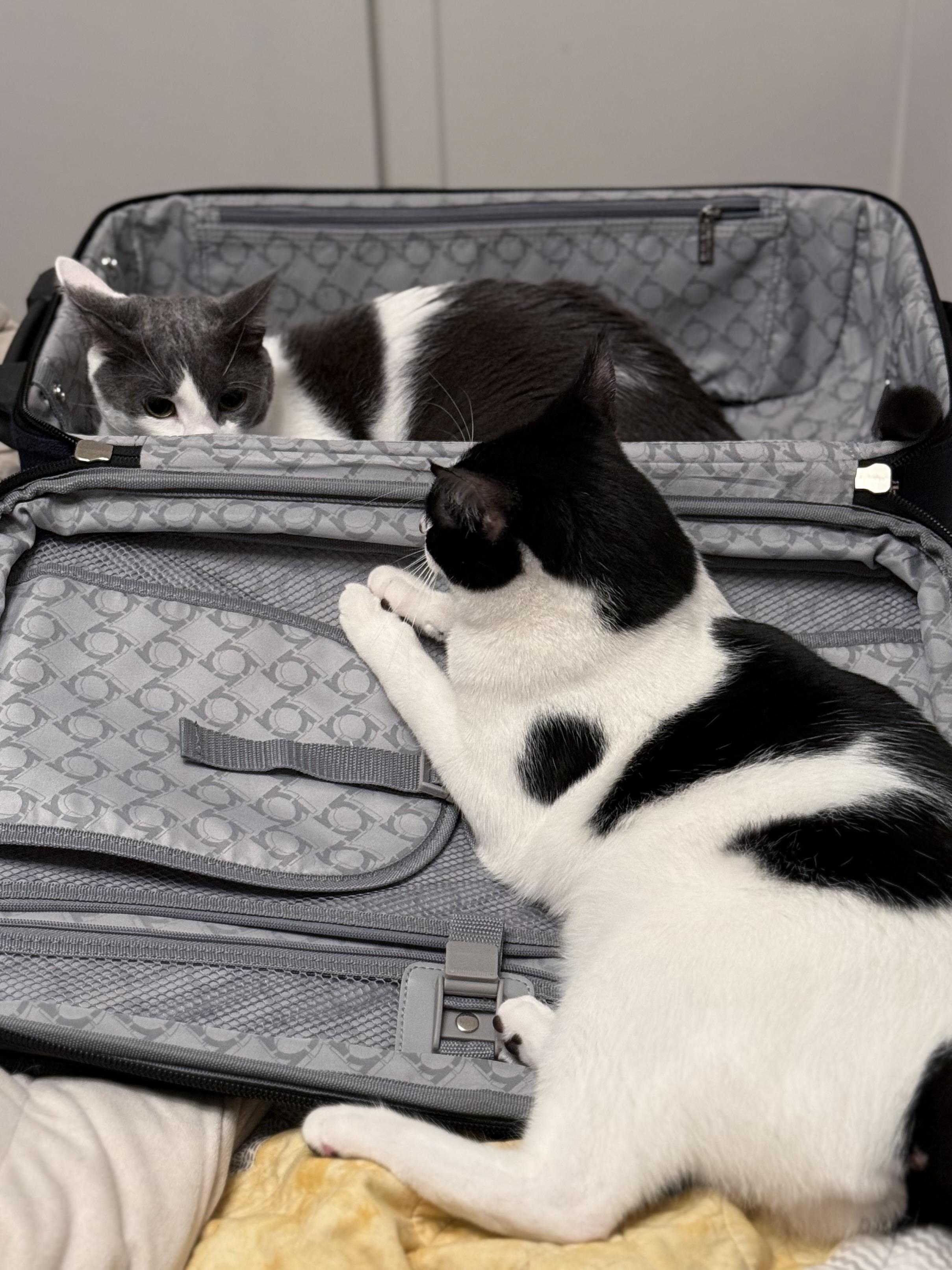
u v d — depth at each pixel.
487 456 0.93
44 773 0.95
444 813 1.02
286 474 1.02
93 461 1.02
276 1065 0.88
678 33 1.82
